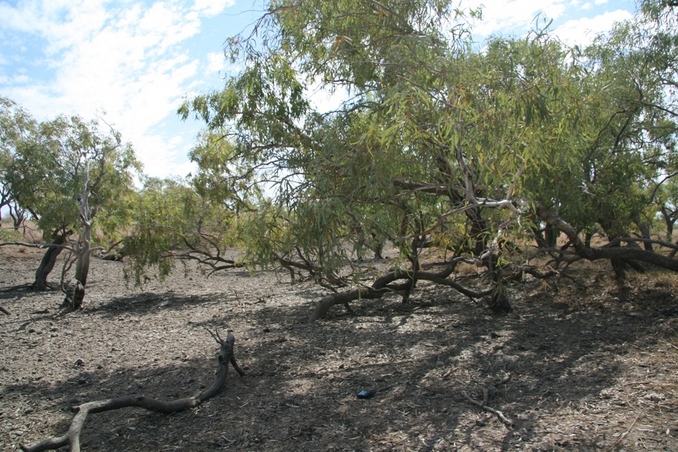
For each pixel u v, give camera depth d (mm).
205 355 9031
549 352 8164
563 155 6680
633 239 10578
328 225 5789
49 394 7215
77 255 15414
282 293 16984
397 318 11648
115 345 10258
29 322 13164
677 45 11133
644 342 8258
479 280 15492
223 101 9156
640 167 10906
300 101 8898
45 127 20344
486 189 6609
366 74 7500
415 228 7910
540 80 6059
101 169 19250
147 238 15773
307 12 7730
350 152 5879
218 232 16906
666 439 4773
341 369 7836
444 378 7152
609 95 9258
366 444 5121
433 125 5633
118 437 5527
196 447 5223
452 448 4918
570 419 5402
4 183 22062
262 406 6316
